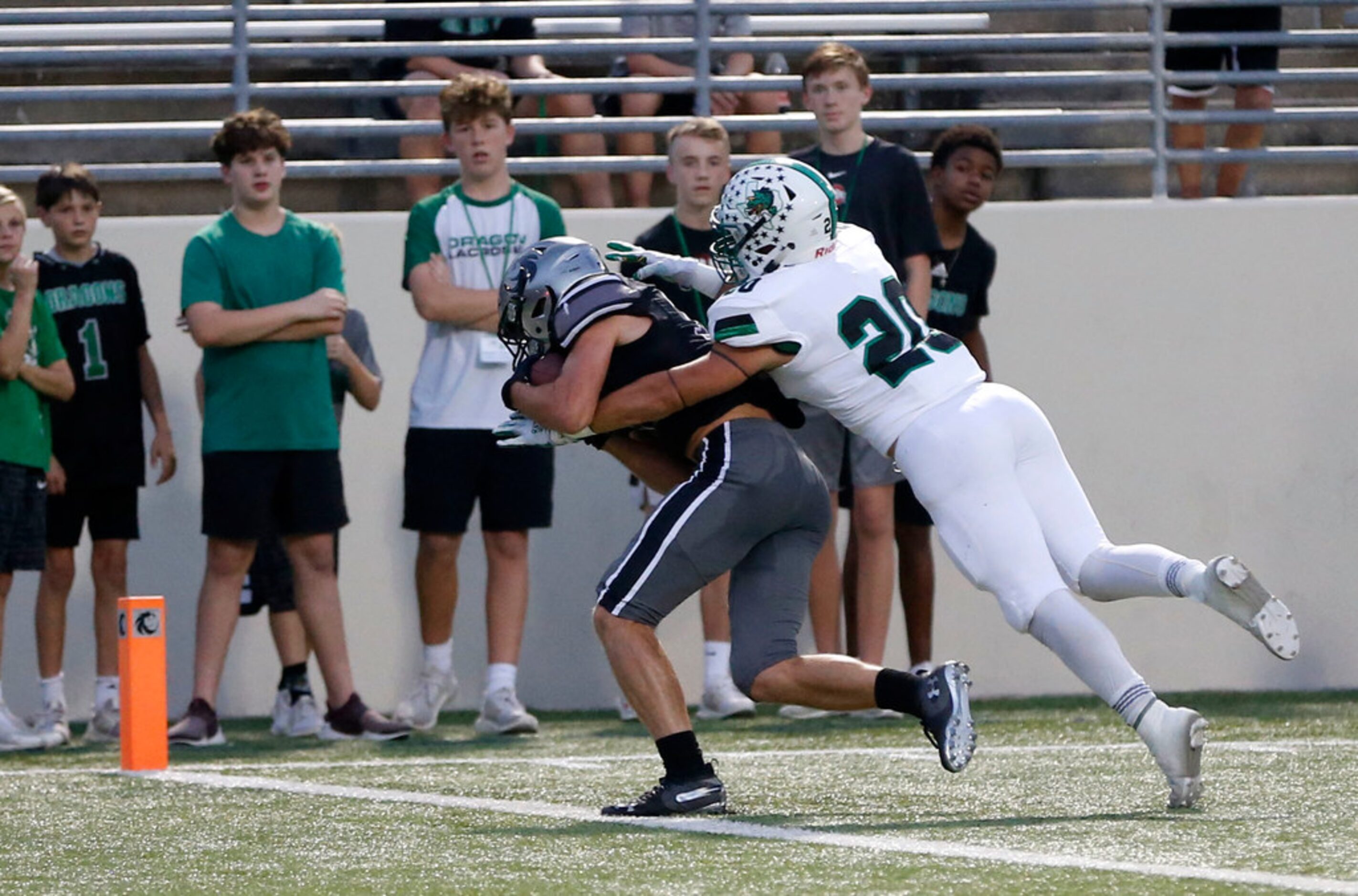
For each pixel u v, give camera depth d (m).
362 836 12.90
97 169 26.55
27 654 24.78
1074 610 13.37
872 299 13.60
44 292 22.77
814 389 13.54
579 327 13.19
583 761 18.27
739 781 15.97
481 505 22.30
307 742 21.22
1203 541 26.44
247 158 21.41
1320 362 26.61
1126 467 26.39
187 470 25.30
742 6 27.69
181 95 27.02
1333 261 26.66
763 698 13.67
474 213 22.38
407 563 25.33
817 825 12.88
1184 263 26.48
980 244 23.75
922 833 12.30
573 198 28.22
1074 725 21.28
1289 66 30.58
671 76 28.44
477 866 11.34
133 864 11.92
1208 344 26.50
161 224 25.39
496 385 22.11
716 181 22.12
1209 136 29.72
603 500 25.62
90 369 22.81
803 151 22.38
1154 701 13.31
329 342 22.53
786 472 13.30
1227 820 12.71
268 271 21.47
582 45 27.12
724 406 13.41
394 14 27.31
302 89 26.91
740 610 13.78
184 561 25.19
